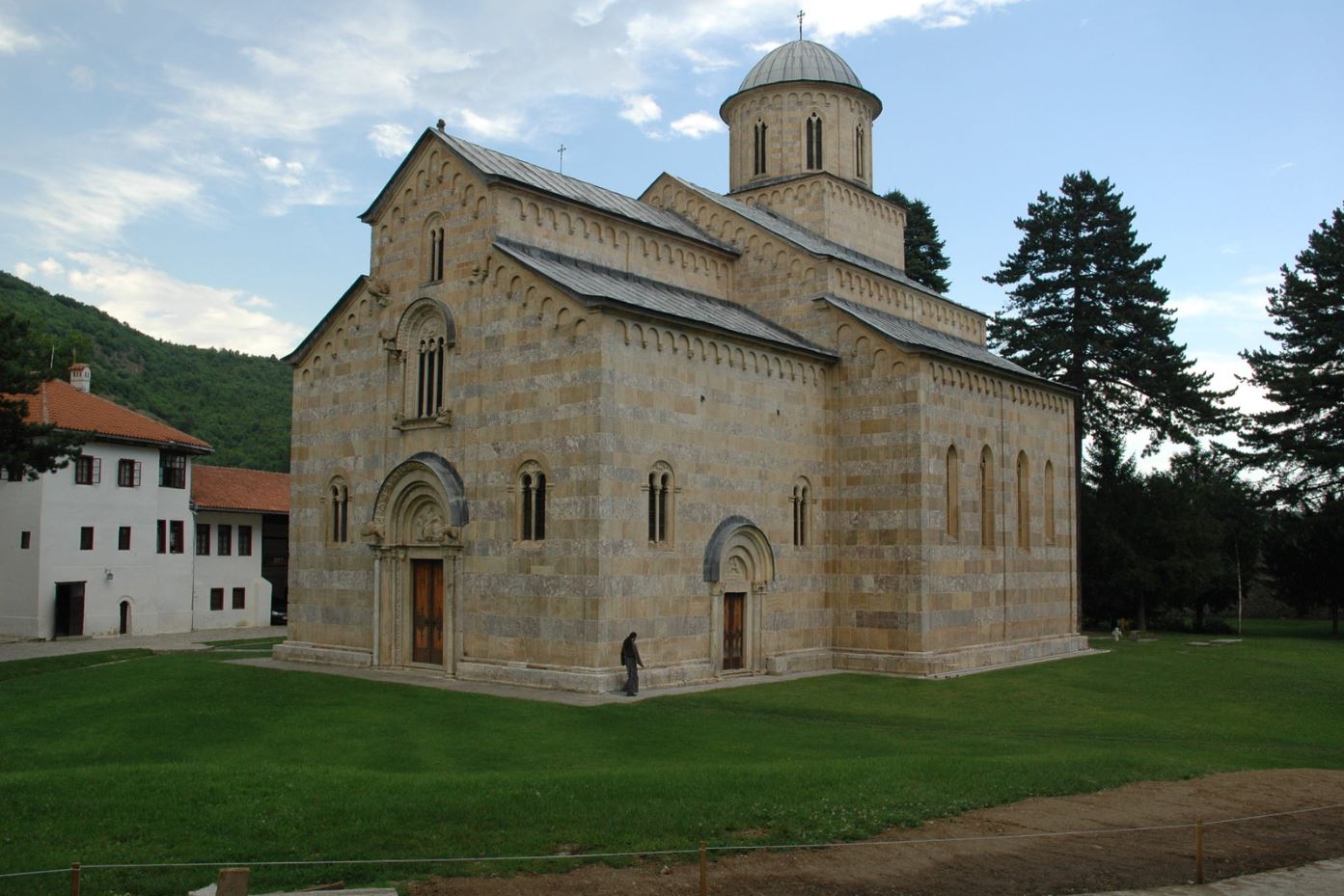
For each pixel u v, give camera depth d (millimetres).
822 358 40969
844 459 41250
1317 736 28938
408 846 15547
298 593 42125
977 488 43062
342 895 13555
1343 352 65875
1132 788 20203
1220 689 37062
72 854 14945
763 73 51812
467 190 37500
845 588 40719
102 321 134375
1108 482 67562
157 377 127438
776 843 16078
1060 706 32469
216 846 15367
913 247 83500
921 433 39500
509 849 15492
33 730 26609
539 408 34375
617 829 16297
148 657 44156
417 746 24047
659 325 34906
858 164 52188
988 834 16984
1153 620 71188
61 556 57406
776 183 50625
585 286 35219
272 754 23172
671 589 34656
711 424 36625
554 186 39938
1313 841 17250
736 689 33906
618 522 33062
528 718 27469
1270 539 70875
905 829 17062
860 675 38219
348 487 40781
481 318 36500
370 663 38656
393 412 39094
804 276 43312
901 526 39594
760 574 38062
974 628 42188
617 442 33156
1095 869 15562
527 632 33969
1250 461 68812
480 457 36031
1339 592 69438
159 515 63156
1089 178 68000
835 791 18688
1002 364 48875
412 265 39219
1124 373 66750
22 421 44625
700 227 46781
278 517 73188
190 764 20594
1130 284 66188
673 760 22406
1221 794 20062
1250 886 15109
